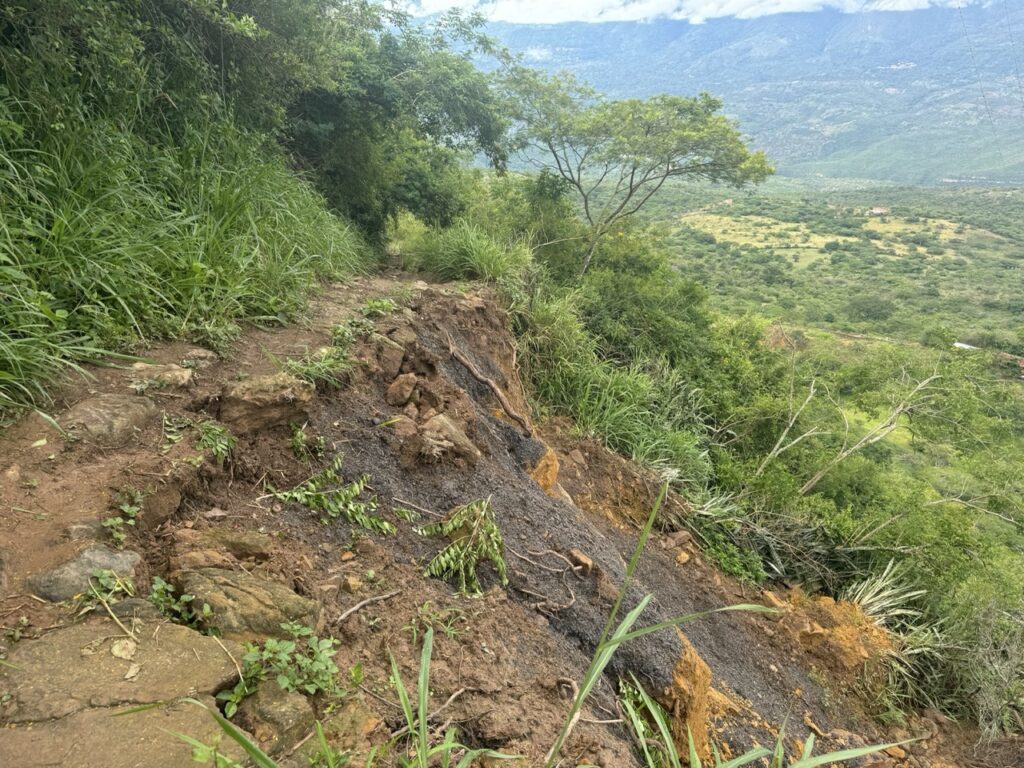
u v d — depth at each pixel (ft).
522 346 26.07
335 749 5.79
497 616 9.76
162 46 18.03
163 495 7.98
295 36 23.03
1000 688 23.00
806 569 27.04
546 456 18.31
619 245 48.01
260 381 10.69
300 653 6.57
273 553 8.14
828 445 38.73
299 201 21.29
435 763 6.41
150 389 9.91
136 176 14.51
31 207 11.55
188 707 5.44
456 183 42.47
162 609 6.55
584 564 13.33
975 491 32.53
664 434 28.96
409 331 16.40
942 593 27.35
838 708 20.86
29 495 7.29
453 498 12.12
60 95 13.80
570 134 45.42
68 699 5.23
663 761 10.54
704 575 22.81
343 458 10.98
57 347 9.50
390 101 31.71
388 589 8.91
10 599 6.10
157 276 12.49
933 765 20.59
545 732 7.75
